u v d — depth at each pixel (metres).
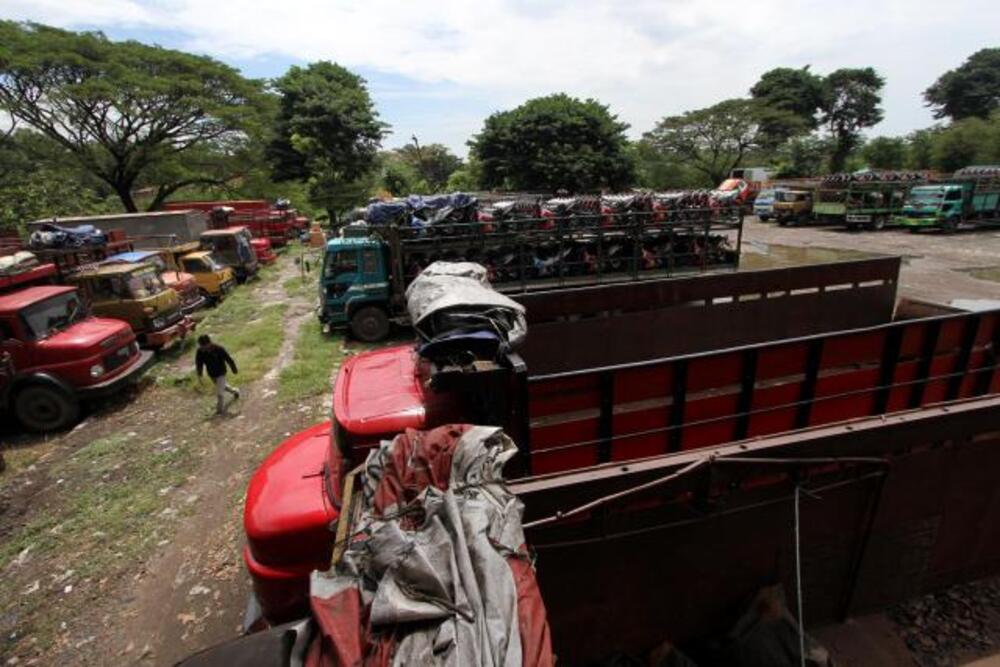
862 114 61.09
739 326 6.84
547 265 12.27
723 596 3.87
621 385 4.16
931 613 4.32
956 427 3.89
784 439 3.58
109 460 7.66
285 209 35.00
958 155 46.62
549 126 40.53
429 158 59.78
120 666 4.33
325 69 46.28
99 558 5.55
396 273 11.76
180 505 6.43
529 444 3.71
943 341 4.88
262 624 4.07
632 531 3.45
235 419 8.84
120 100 29.41
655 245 13.07
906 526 4.09
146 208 37.00
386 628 1.88
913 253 20.92
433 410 3.81
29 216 27.30
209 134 34.69
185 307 14.66
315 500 3.74
